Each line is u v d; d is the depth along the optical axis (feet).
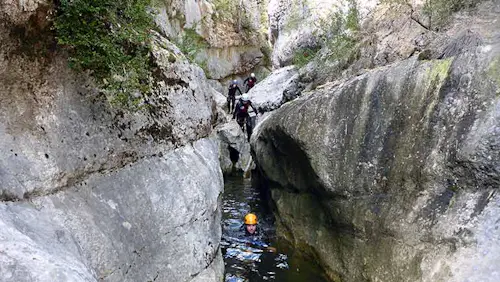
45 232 7.60
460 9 19.67
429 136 14.65
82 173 9.66
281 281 16.66
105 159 10.45
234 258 19.08
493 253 11.22
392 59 22.25
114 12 9.44
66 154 9.21
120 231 10.06
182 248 12.26
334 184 17.17
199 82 16.98
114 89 10.40
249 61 72.49
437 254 12.56
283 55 48.75
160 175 12.36
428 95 15.24
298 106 20.86
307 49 42.42
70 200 9.04
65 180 9.09
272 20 55.83
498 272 10.78
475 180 12.89
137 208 10.99
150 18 11.18
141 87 10.98
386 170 15.84
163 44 14.44
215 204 14.83
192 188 13.35
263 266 18.22
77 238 8.56
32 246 6.23
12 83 8.23
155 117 12.71
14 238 6.11
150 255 10.97
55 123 9.09
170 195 12.36
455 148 13.56
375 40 24.76
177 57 14.73
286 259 19.13
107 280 9.12
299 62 40.65
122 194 10.69
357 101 17.63
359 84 17.94
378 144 16.40
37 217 7.80
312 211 20.01
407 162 15.12
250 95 45.75
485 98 13.38
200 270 13.02
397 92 16.39
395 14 25.23
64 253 7.46
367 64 24.14
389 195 15.44
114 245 9.64
